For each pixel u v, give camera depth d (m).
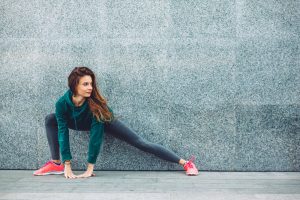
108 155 4.77
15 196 3.43
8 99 4.79
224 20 4.67
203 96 4.68
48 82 4.77
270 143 4.65
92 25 4.74
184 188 3.75
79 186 3.84
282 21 4.65
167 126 4.70
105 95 4.74
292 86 4.64
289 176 4.36
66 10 4.76
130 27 4.72
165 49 4.69
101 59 4.74
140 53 4.71
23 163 4.80
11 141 4.80
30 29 4.78
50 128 4.52
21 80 4.78
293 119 4.63
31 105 4.78
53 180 4.15
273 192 3.58
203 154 4.69
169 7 4.70
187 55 4.68
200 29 4.68
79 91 4.25
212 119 4.68
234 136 4.66
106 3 4.73
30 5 4.78
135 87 4.72
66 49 4.76
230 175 4.43
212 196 3.42
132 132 4.48
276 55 4.65
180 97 4.69
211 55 4.67
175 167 4.73
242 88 4.66
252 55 4.66
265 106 4.64
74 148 4.78
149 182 4.04
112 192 3.58
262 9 4.66
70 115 4.38
